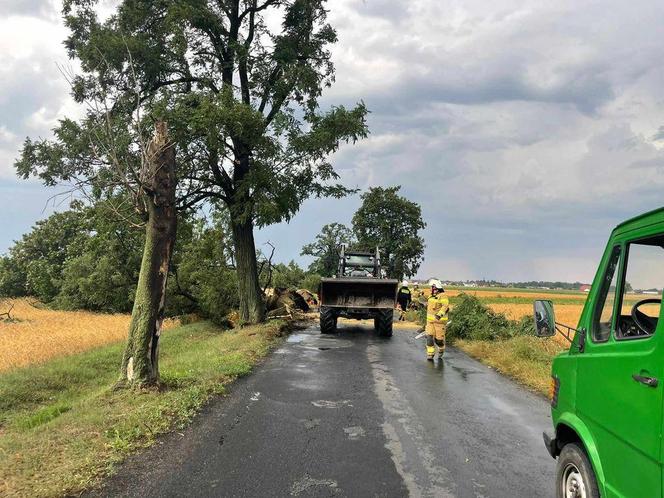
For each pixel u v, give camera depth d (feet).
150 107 54.85
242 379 32.12
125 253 104.22
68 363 42.98
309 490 15.70
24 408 32.22
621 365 10.57
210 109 53.88
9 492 14.78
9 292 148.56
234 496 15.19
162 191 27.37
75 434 20.04
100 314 105.09
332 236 165.58
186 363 36.58
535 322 14.69
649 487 9.47
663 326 9.41
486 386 31.91
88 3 60.54
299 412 24.66
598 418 11.41
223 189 64.80
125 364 26.96
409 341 54.65
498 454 19.34
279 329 58.39
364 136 61.93
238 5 66.13
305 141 60.80
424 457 18.81
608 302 12.15
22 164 56.29
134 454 18.40
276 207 58.65
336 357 41.96
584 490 11.98
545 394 29.99
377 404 26.58
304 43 66.69
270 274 77.41
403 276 150.61
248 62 63.72
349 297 59.31
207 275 75.61
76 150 53.67
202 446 19.47
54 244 150.51
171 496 15.10
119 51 55.77
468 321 53.57
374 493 15.58
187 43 61.21
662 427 9.09
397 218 151.33
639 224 11.07
